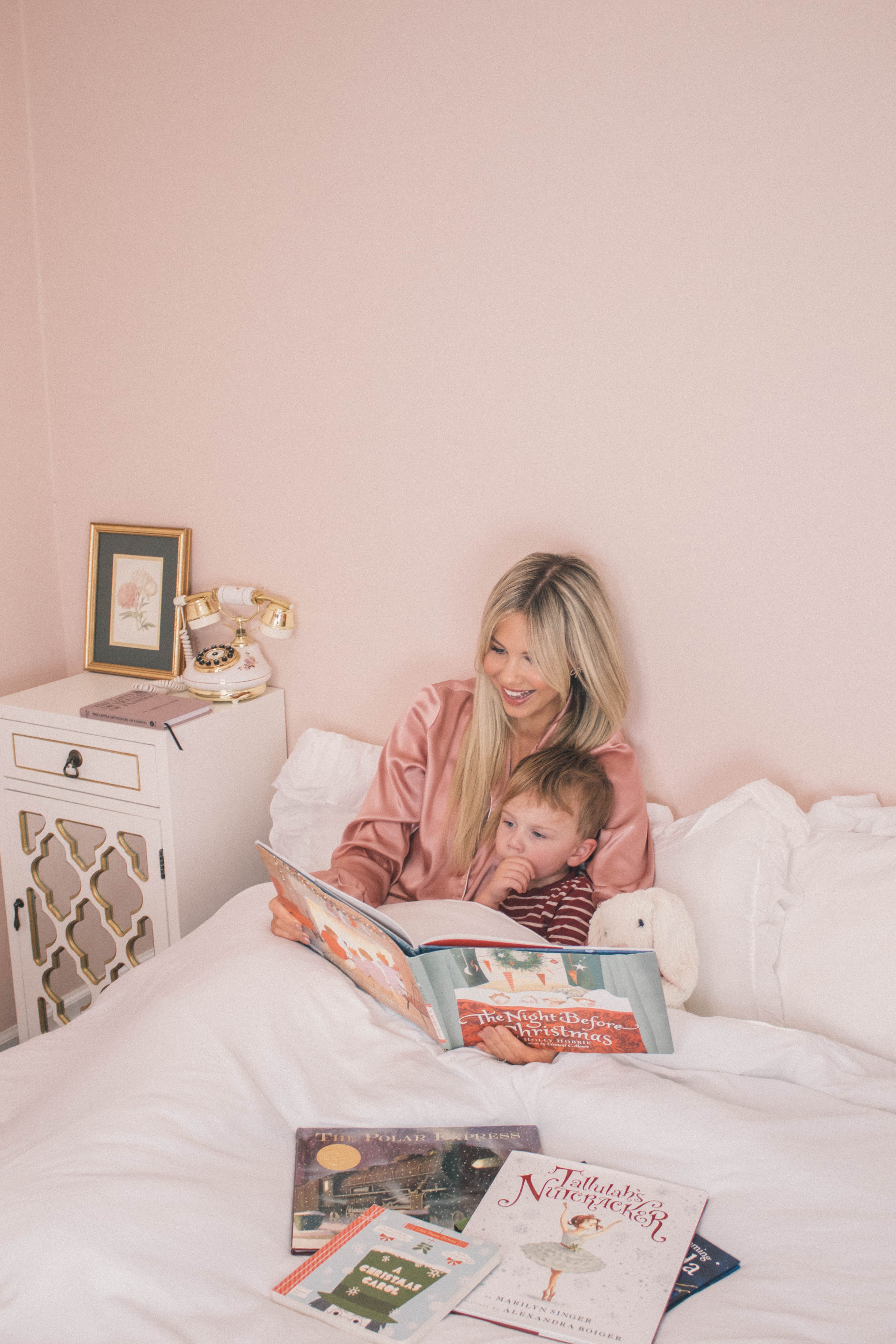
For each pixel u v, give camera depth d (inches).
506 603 65.4
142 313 82.4
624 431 66.2
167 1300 36.9
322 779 76.0
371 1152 45.6
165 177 78.9
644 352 64.6
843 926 56.1
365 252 72.2
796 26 57.2
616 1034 50.0
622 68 61.9
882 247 57.4
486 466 71.1
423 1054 52.1
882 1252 38.8
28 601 88.7
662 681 68.3
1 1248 38.4
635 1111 46.3
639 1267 38.6
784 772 65.8
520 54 64.6
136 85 78.5
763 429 62.2
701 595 65.9
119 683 85.1
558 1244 39.9
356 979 56.0
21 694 81.5
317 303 74.8
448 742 68.7
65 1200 40.1
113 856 79.4
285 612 78.4
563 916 63.5
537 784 64.4
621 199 63.5
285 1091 49.1
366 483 75.8
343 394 75.3
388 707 78.7
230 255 77.5
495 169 66.8
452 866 68.2
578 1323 35.9
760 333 61.2
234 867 79.4
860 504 60.5
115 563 87.1
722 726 67.1
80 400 87.0
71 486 89.3
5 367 84.6
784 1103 47.9
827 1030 54.5
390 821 68.6
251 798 80.4
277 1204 42.7
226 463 81.5
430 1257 39.2
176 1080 47.3
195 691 79.4
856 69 56.3
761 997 57.3
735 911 58.9
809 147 58.1
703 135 60.6
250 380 78.9
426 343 71.4
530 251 66.7
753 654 65.2
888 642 61.3
